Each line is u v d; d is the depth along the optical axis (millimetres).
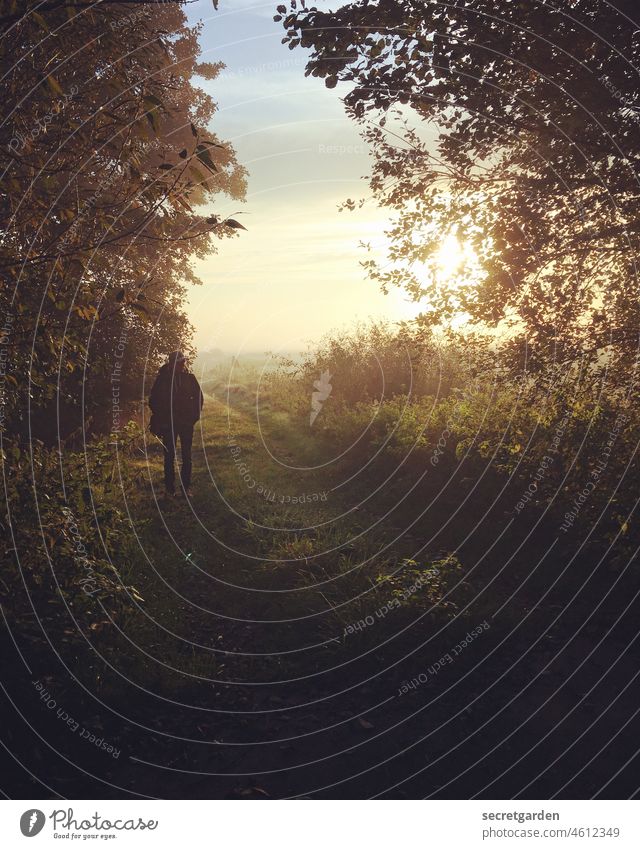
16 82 4117
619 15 5379
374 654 4938
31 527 4785
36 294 4414
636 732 3852
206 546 7469
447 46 5977
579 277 6656
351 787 3592
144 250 11078
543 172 6625
